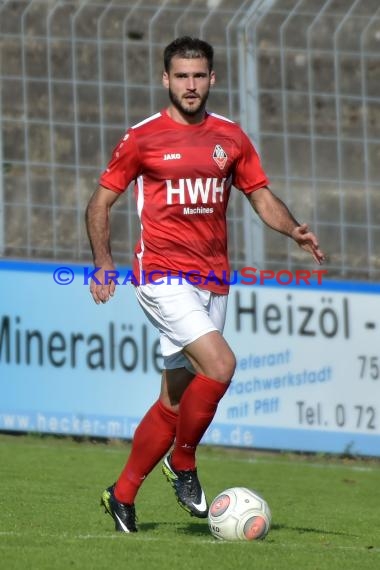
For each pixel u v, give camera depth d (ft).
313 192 119.55
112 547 58.29
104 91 115.44
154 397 115.96
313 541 64.95
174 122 64.80
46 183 115.03
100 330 115.34
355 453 119.44
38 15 114.42
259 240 117.91
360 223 120.67
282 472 106.63
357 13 119.75
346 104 120.06
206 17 116.57
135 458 64.95
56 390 114.73
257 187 66.80
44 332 114.52
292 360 117.91
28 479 90.33
